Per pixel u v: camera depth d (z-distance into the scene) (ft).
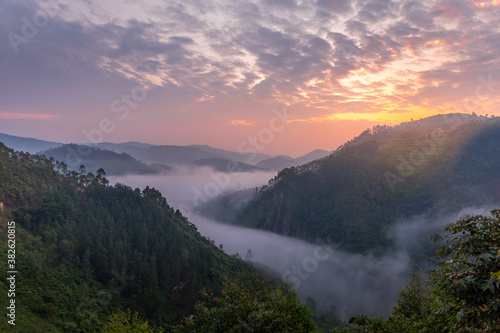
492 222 32.32
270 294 49.65
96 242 287.28
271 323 39.63
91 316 214.69
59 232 277.64
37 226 276.21
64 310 207.41
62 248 257.55
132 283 271.49
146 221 372.99
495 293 29.30
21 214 276.41
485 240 31.78
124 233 325.62
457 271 32.63
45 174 378.94
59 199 335.47
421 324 76.33
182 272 312.29
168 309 272.10
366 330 109.19
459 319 31.60
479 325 30.37
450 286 32.78
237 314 39.78
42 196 326.85
